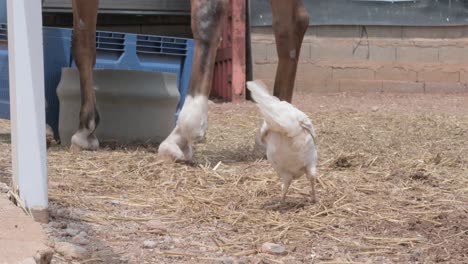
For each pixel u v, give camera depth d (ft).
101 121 29.81
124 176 23.77
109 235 17.75
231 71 52.75
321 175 24.11
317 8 57.31
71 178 23.26
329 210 20.04
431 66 58.49
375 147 31.42
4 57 32.09
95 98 29.32
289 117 18.78
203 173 24.04
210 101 51.52
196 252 16.85
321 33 57.57
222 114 44.60
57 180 22.88
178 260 16.26
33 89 17.58
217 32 24.86
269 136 19.52
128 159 26.09
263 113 18.71
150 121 30.17
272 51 56.29
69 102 29.71
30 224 15.92
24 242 14.74
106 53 32.19
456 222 19.42
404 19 57.82
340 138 34.40
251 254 16.89
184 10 56.90
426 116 43.70
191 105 24.86
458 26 58.34
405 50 58.23
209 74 24.97
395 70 58.29
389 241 17.95
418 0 57.77
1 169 23.89
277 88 28.55
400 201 21.36
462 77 58.65
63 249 15.96
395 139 34.30
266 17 56.03
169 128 30.37
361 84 58.03
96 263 15.72
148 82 29.96
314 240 18.01
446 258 16.94
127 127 30.01
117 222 18.88
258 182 22.99
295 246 17.51
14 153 18.19
